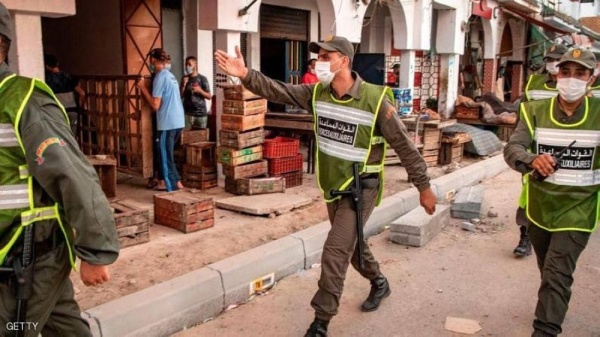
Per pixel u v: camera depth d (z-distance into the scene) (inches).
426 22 521.7
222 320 166.2
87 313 143.1
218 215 255.1
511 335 159.0
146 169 295.3
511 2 676.1
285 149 310.3
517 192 352.8
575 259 140.7
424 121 392.8
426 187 150.4
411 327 162.9
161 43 417.7
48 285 91.6
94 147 325.7
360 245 149.5
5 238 88.7
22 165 87.8
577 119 139.7
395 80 595.5
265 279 187.9
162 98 277.9
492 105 597.6
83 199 87.0
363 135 146.6
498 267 213.8
